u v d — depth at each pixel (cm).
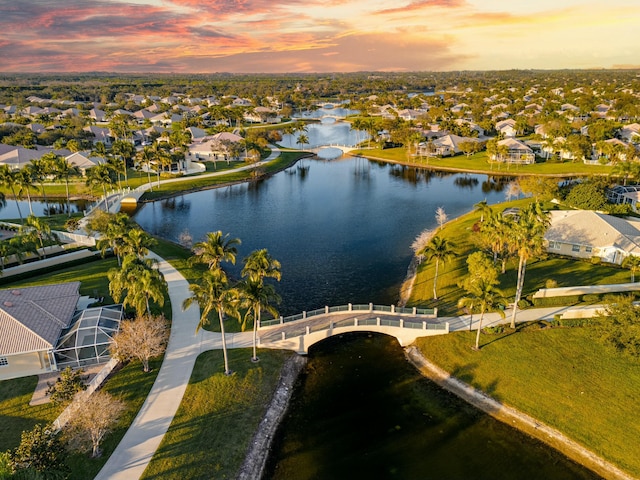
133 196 13075
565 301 6600
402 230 10544
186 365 5409
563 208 10431
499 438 4581
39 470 3378
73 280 7500
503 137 18900
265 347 5847
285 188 14888
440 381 5406
